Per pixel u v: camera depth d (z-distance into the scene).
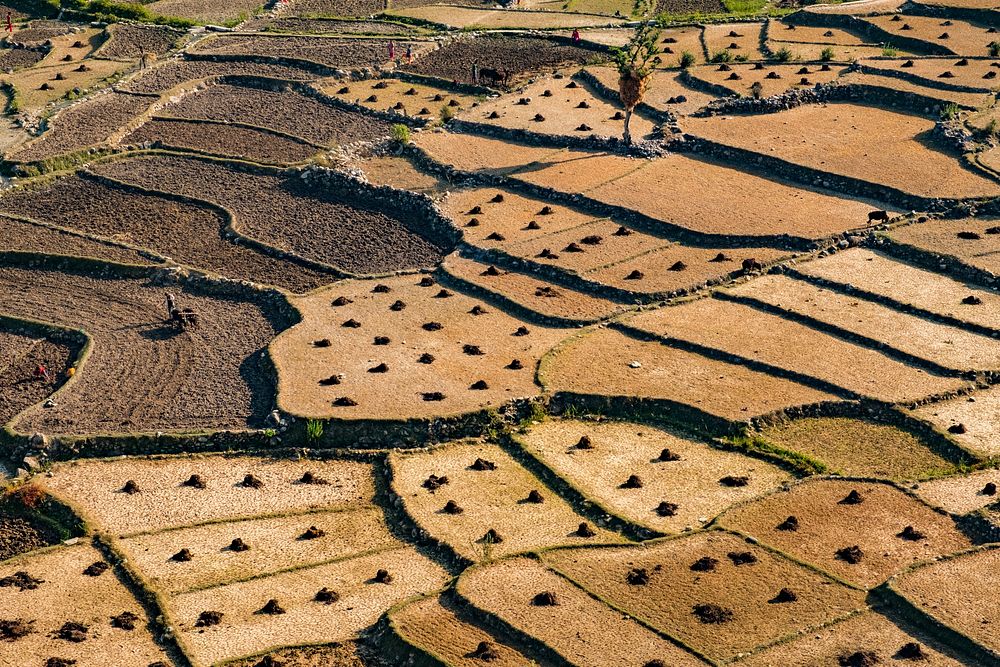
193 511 89.31
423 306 114.06
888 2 181.50
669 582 77.56
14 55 175.25
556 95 155.38
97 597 80.19
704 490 88.62
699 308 110.88
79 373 105.81
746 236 121.12
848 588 76.44
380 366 103.25
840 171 131.75
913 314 108.06
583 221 126.81
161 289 120.00
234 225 129.12
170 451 96.44
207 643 75.44
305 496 90.75
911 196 126.12
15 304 117.44
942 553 79.75
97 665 73.75
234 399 101.38
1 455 96.75
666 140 141.38
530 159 139.50
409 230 128.00
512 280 117.19
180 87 160.12
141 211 133.00
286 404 98.38
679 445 94.25
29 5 192.00
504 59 168.00
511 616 75.00
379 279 119.56
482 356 105.19
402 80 162.25
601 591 77.12
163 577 81.94
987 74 151.75
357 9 191.50
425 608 76.75
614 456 93.06
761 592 76.38
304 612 78.12
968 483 86.75
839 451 92.31
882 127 143.12
